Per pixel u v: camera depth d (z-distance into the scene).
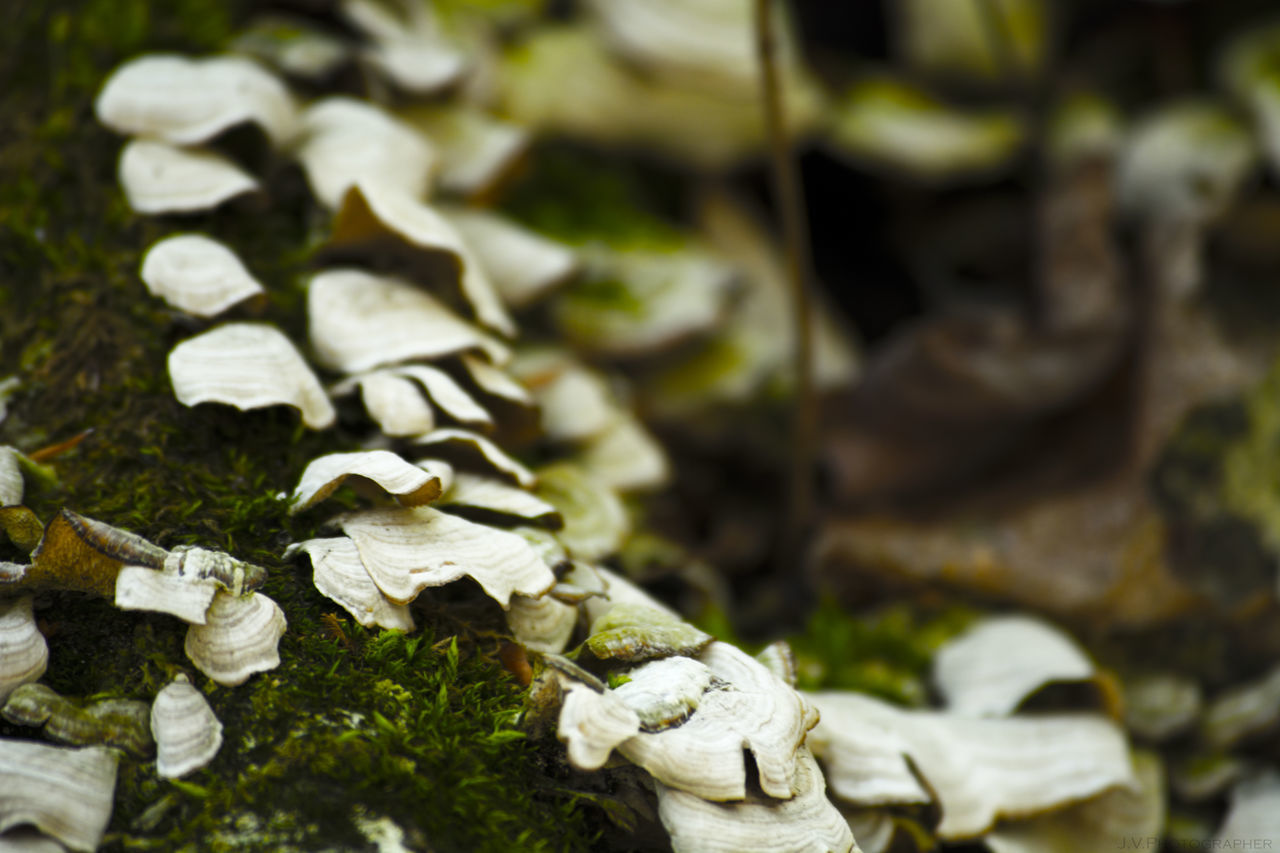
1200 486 0.91
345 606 0.81
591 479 0.87
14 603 0.81
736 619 0.92
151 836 0.79
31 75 0.87
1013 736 0.85
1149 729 0.89
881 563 0.92
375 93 0.90
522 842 0.80
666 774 0.79
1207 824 0.88
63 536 0.80
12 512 0.81
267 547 0.82
